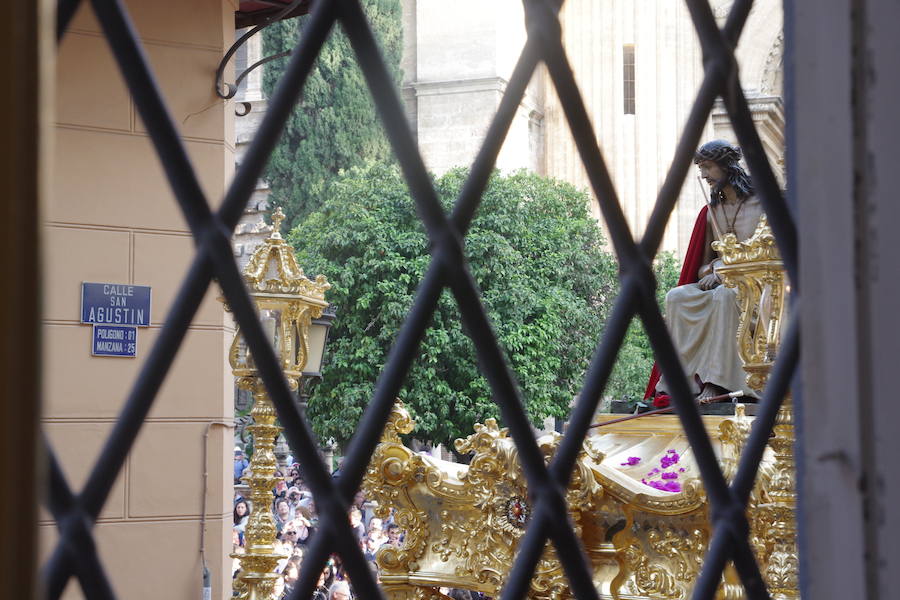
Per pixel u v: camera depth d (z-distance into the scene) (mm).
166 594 8328
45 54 678
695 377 7121
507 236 27406
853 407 977
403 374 1077
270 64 33750
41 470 669
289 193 35781
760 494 5270
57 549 921
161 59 8633
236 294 1008
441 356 24797
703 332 7090
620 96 41188
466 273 1100
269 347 1024
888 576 963
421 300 1081
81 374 8141
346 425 25594
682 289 7227
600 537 6141
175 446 8430
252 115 33938
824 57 1000
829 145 998
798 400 1093
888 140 969
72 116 8273
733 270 4945
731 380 6980
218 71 8750
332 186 27125
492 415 24844
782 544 5156
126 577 8203
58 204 8195
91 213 8289
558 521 1114
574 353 28125
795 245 1205
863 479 971
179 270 8516
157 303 8430
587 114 1160
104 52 8359
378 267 25750
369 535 11359
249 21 10008
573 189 29719
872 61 970
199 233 1006
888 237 971
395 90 1084
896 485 966
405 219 26500
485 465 6359
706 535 5867
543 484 1117
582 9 41469
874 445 969
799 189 1030
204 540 8484
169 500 8383
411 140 1085
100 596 933
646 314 1169
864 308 974
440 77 41062
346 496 1045
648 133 40969
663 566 6012
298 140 36000
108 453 953
